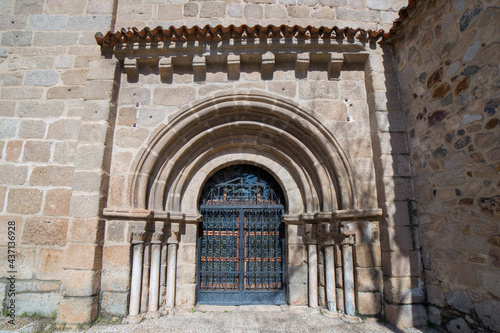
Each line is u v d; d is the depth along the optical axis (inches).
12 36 197.8
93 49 195.5
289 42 184.2
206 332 148.0
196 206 198.4
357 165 179.8
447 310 141.3
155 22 202.1
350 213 169.8
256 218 210.5
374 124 180.7
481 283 122.3
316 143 188.9
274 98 188.2
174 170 194.1
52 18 200.5
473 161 127.4
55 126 184.7
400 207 164.9
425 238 157.9
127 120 185.5
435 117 151.9
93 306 155.6
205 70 191.5
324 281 179.6
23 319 158.7
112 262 165.2
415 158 167.6
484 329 120.3
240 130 203.3
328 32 181.3
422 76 162.9
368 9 208.1
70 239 159.9
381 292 164.9
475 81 126.7
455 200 137.2
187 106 186.9
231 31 182.4
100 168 168.4
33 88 190.2
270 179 219.3
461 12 135.5
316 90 191.5
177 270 186.7
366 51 188.7
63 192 176.1
